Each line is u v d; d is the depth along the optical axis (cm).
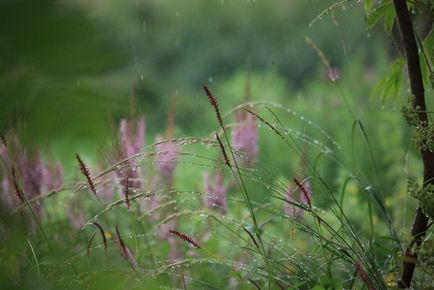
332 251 322
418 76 289
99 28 82
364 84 1123
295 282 329
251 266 330
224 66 1788
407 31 289
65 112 82
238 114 469
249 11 1831
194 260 319
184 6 1773
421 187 276
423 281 302
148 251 402
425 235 301
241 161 459
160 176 454
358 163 724
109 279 101
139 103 104
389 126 775
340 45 1595
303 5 1786
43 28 79
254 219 312
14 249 117
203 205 457
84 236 412
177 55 1728
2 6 78
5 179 323
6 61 79
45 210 439
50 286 103
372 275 307
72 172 460
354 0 331
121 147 370
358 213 550
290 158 842
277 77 1558
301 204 327
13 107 81
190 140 328
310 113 1091
